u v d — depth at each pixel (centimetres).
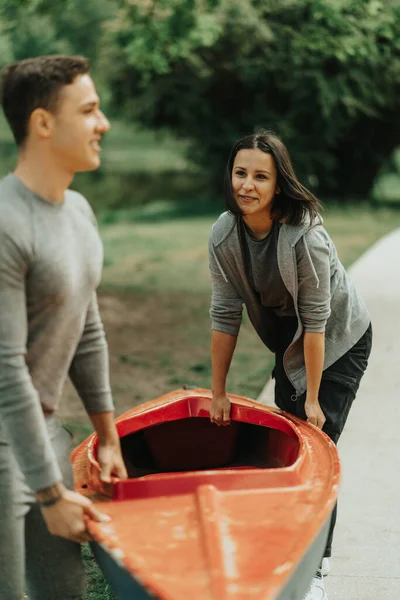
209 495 215
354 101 1562
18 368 193
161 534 202
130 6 870
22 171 202
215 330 303
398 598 304
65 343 210
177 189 2405
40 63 197
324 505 217
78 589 232
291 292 283
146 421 292
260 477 227
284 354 302
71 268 202
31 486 197
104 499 222
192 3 829
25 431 193
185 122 1845
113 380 600
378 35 891
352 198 1953
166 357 666
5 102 200
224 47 1524
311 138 1762
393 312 763
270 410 289
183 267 1118
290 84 1580
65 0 895
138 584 194
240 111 1786
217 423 297
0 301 192
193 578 184
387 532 353
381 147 1903
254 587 181
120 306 873
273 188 273
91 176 2589
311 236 277
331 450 255
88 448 251
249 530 204
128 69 1625
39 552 224
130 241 1395
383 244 1189
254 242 286
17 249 192
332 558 333
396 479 406
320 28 863
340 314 301
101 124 205
